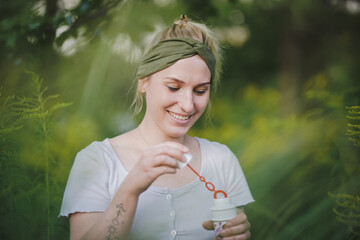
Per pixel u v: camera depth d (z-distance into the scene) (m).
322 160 2.23
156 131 1.58
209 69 1.48
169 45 1.44
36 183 1.69
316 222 1.89
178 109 1.46
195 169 1.62
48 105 1.98
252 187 2.22
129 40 2.42
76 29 2.31
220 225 1.33
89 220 1.38
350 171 1.97
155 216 1.45
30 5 2.36
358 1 4.54
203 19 3.39
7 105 1.64
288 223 1.97
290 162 2.34
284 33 6.05
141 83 1.57
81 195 1.41
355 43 5.34
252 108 4.90
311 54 5.97
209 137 3.23
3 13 2.37
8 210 1.51
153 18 2.66
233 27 5.62
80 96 2.18
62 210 1.41
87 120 2.08
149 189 1.47
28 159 1.70
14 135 1.66
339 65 4.97
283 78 5.98
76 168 1.48
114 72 2.29
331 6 4.72
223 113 4.94
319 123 2.40
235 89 6.43
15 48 2.31
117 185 1.47
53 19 2.28
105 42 2.27
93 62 2.21
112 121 2.33
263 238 1.89
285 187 2.22
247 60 6.68
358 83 3.53
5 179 1.53
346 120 2.22
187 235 1.47
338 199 1.87
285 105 4.23
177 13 3.08
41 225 1.56
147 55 1.50
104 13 2.40
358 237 1.68
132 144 1.60
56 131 1.92
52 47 2.34
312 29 5.57
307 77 5.87
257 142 2.54
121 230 1.24
